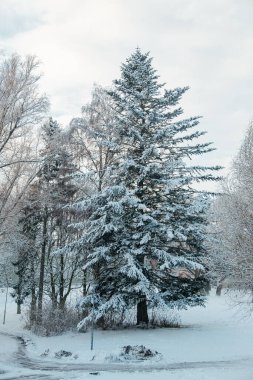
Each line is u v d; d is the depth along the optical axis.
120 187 22.20
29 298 44.22
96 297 22.42
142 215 21.80
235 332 21.91
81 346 19.52
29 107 22.75
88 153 25.78
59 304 27.67
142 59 25.66
